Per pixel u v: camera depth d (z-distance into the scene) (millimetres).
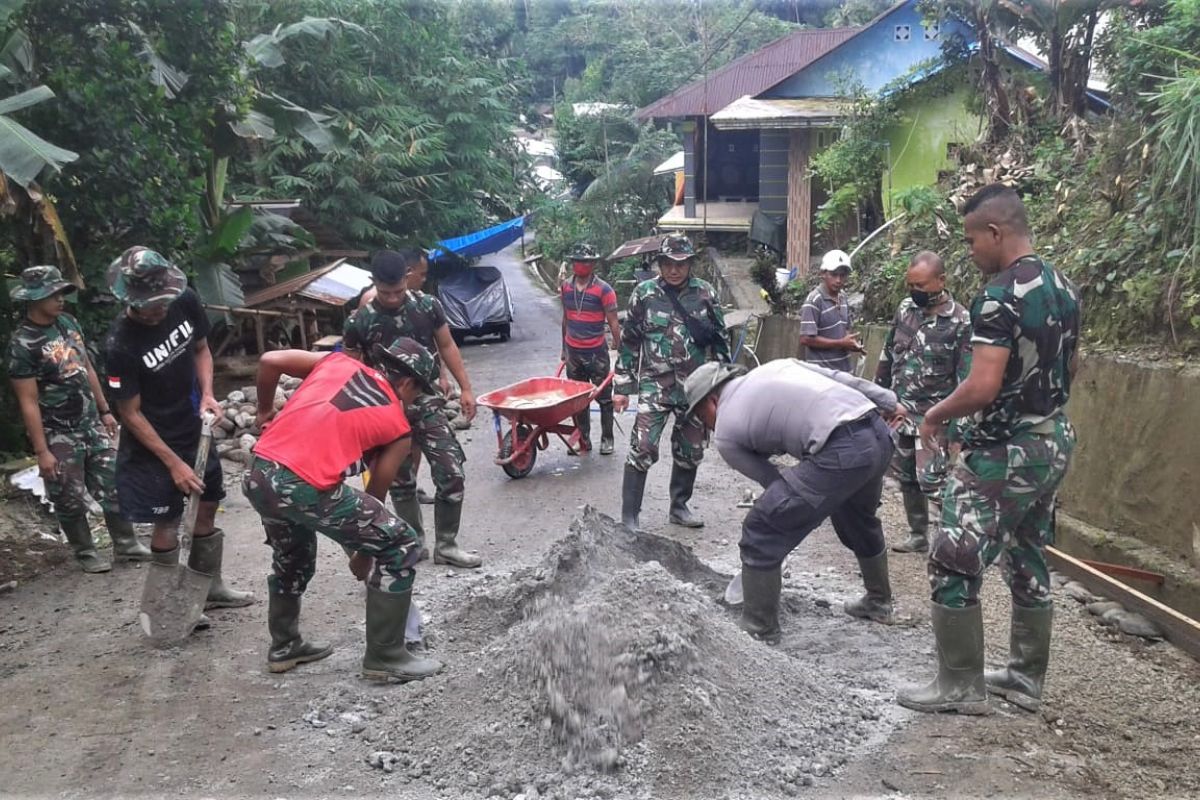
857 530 4758
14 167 7398
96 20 9875
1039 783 3367
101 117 9133
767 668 3914
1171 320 5867
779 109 16922
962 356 5605
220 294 13039
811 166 16047
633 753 3424
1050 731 3756
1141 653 4695
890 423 4629
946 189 11062
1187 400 5391
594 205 29078
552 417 7961
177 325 4832
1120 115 7852
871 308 10148
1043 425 3615
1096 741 3715
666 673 3592
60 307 5754
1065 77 9953
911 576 5617
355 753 3721
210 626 4980
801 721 3689
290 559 4297
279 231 15734
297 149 18422
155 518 4742
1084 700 4102
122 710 4086
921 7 12156
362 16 20562
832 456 4273
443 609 5062
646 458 6355
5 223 8836
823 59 18141
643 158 29172
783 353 11805
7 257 8883
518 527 6719
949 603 3791
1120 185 7062
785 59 22625
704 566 5352
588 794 3293
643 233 28797
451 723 3781
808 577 5629
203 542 5086
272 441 4043
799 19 35219
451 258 22516
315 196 19641
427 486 7727
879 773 3438
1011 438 3619
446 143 22188
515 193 27219
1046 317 3479
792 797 3295
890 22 17703
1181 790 3371
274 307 14148
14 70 9102
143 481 4734
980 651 3834
